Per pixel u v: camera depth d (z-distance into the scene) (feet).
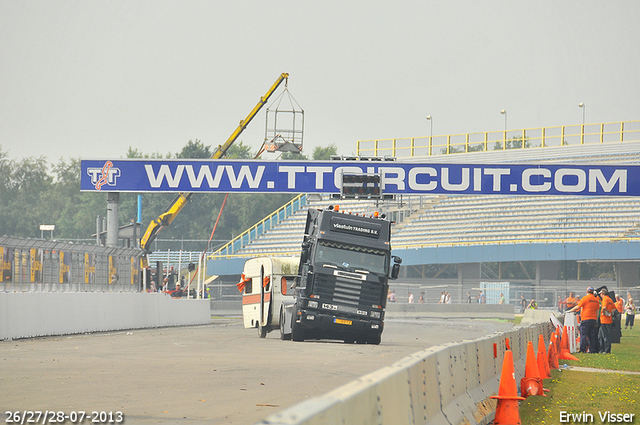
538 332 214.48
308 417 39.58
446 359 99.96
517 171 428.56
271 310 296.30
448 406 96.37
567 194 426.92
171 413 104.58
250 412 105.91
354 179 431.43
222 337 293.02
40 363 169.48
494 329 413.80
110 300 326.24
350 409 49.21
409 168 432.25
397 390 67.62
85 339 263.90
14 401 112.78
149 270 458.91
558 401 141.18
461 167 430.61
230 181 436.76
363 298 267.39
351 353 218.18
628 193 423.64
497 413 112.98
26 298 261.65
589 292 278.05
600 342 276.21
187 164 438.81
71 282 310.04
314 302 265.13
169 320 394.11
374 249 270.26
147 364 172.35
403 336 335.67
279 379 146.10
